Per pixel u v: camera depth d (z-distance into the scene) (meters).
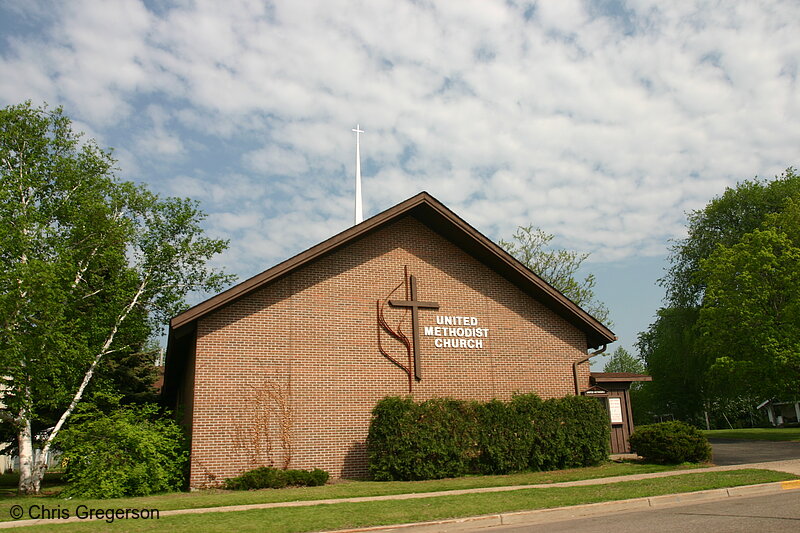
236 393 18.08
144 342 27.31
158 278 25.09
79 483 15.56
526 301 22.88
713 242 45.06
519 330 22.44
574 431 20.14
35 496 17.36
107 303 23.09
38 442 25.42
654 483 14.80
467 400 20.88
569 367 22.92
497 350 21.92
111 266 23.09
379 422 18.36
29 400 19.02
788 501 12.10
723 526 9.66
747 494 13.81
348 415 19.22
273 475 16.95
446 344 21.25
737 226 44.81
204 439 17.42
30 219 21.19
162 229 25.19
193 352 19.08
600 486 14.71
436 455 18.20
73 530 10.23
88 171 23.94
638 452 20.55
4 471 36.19
